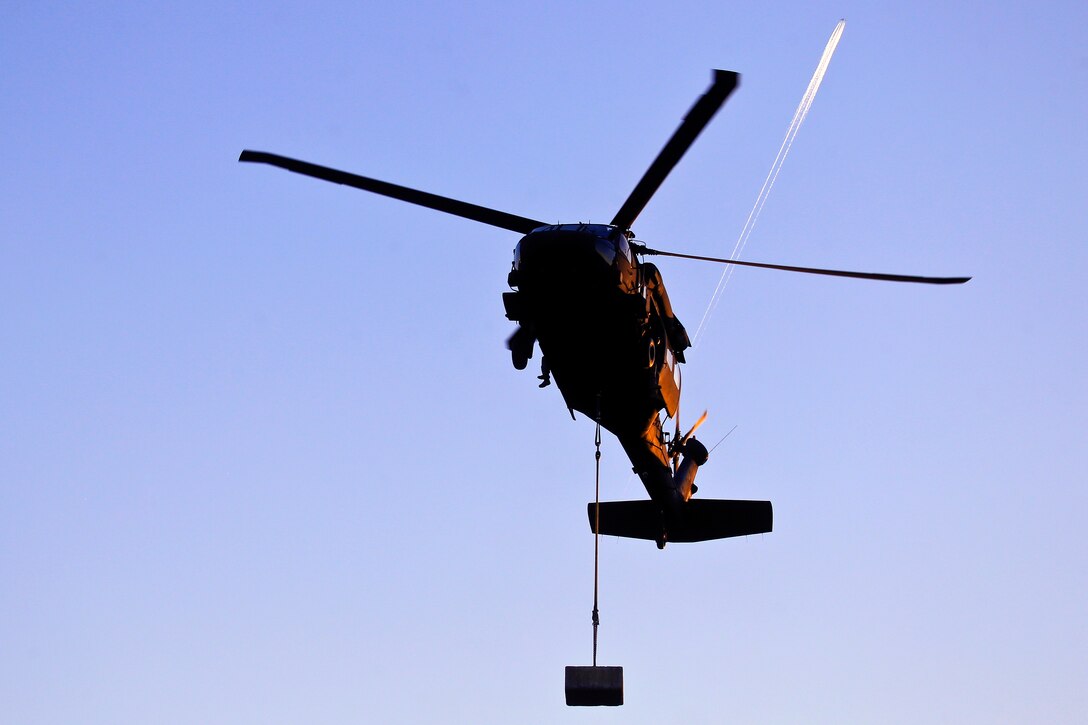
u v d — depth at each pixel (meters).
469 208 52.00
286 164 50.56
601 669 47.81
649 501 68.31
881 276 52.66
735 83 43.28
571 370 52.78
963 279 52.06
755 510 66.88
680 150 47.25
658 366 55.69
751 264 54.06
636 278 51.53
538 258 49.59
